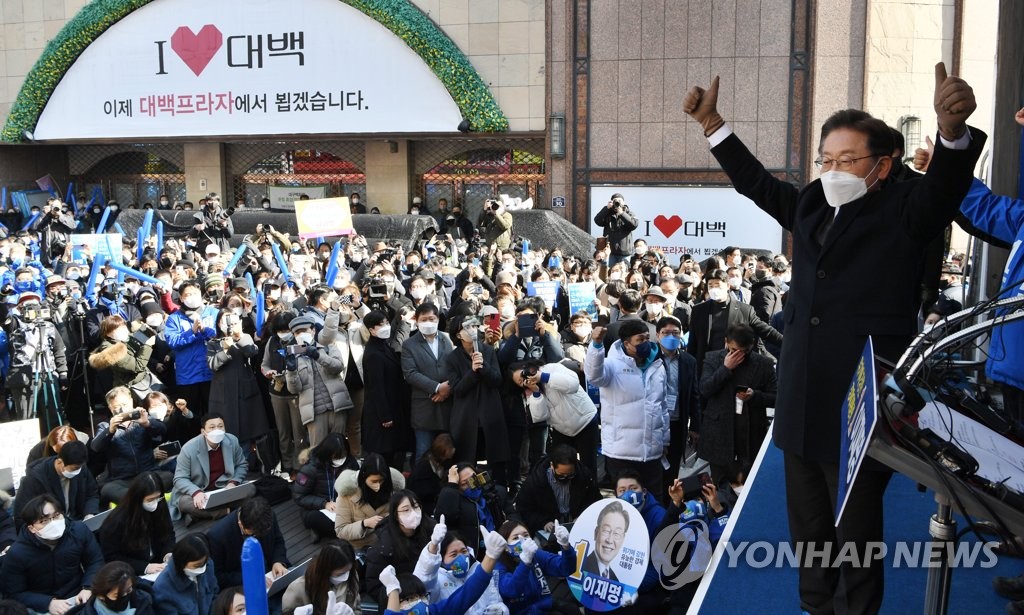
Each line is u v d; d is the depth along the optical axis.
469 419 8.64
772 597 4.04
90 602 6.11
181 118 25.31
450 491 7.32
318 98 24.33
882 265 2.56
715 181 21.94
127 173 29.73
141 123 25.66
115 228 24.73
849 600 2.73
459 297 12.37
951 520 2.56
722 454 7.44
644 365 7.58
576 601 6.80
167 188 29.45
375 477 7.59
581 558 6.23
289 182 27.94
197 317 10.37
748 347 7.29
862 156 2.53
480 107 23.28
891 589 3.80
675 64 21.97
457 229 22.97
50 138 26.50
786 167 21.53
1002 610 3.64
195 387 10.52
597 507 6.25
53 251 20.61
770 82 21.45
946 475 2.33
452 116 23.67
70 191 28.09
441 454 8.28
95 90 25.89
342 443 8.48
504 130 23.53
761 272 11.20
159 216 24.30
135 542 7.17
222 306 10.73
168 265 15.86
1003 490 2.31
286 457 10.03
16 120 26.55
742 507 4.92
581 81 22.58
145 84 25.47
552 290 12.17
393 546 6.78
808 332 2.64
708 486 6.64
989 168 5.50
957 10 21.17
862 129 2.53
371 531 7.57
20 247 16.81
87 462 8.89
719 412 7.48
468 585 5.77
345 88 24.16
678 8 21.81
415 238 22.75
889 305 2.57
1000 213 3.94
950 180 2.38
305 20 24.17
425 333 9.09
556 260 16.19
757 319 9.45
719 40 21.66
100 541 7.30
